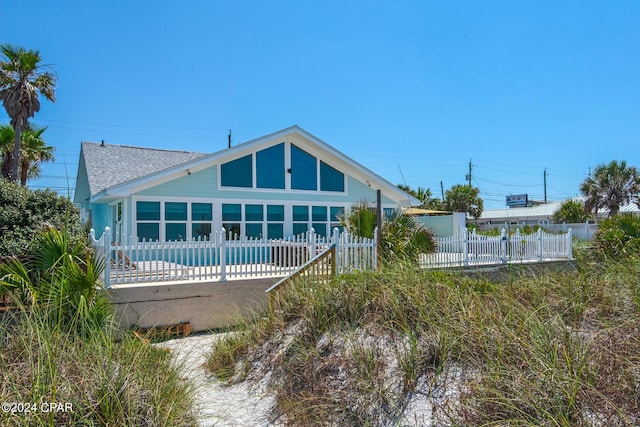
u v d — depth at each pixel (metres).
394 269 6.89
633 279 5.54
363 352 4.92
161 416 3.75
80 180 19.56
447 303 5.41
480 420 3.52
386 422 4.09
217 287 8.98
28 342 4.08
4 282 5.53
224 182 13.92
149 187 12.72
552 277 6.54
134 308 8.17
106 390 3.62
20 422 3.14
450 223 19.97
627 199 28.47
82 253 7.34
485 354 4.25
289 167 15.05
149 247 8.66
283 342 6.03
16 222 7.75
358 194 16.47
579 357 3.72
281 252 10.09
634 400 3.28
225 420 4.66
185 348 7.33
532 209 41.47
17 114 17.55
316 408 4.53
